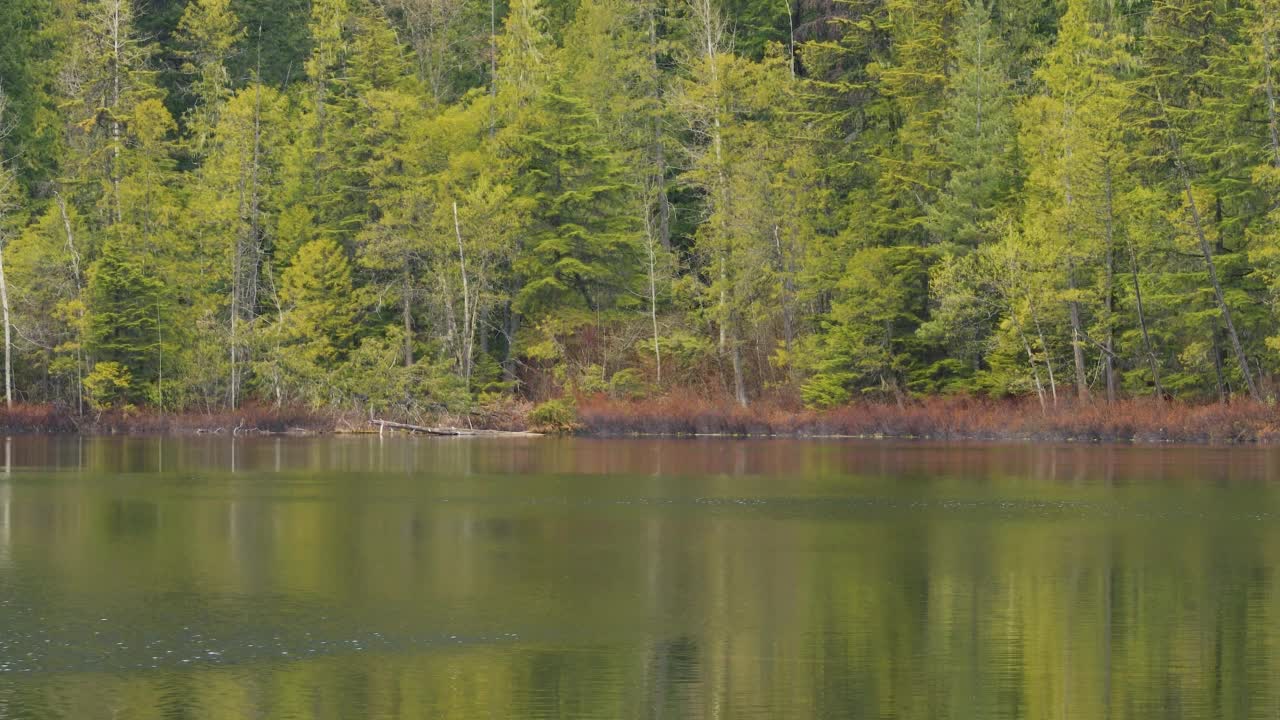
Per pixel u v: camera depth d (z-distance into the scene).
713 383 72.00
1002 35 73.31
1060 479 38.03
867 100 69.44
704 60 71.81
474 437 65.75
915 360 66.62
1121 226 59.44
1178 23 60.22
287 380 69.12
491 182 73.25
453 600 19.39
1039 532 26.69
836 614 18.45
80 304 66.62
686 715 13.46
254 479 38.75
